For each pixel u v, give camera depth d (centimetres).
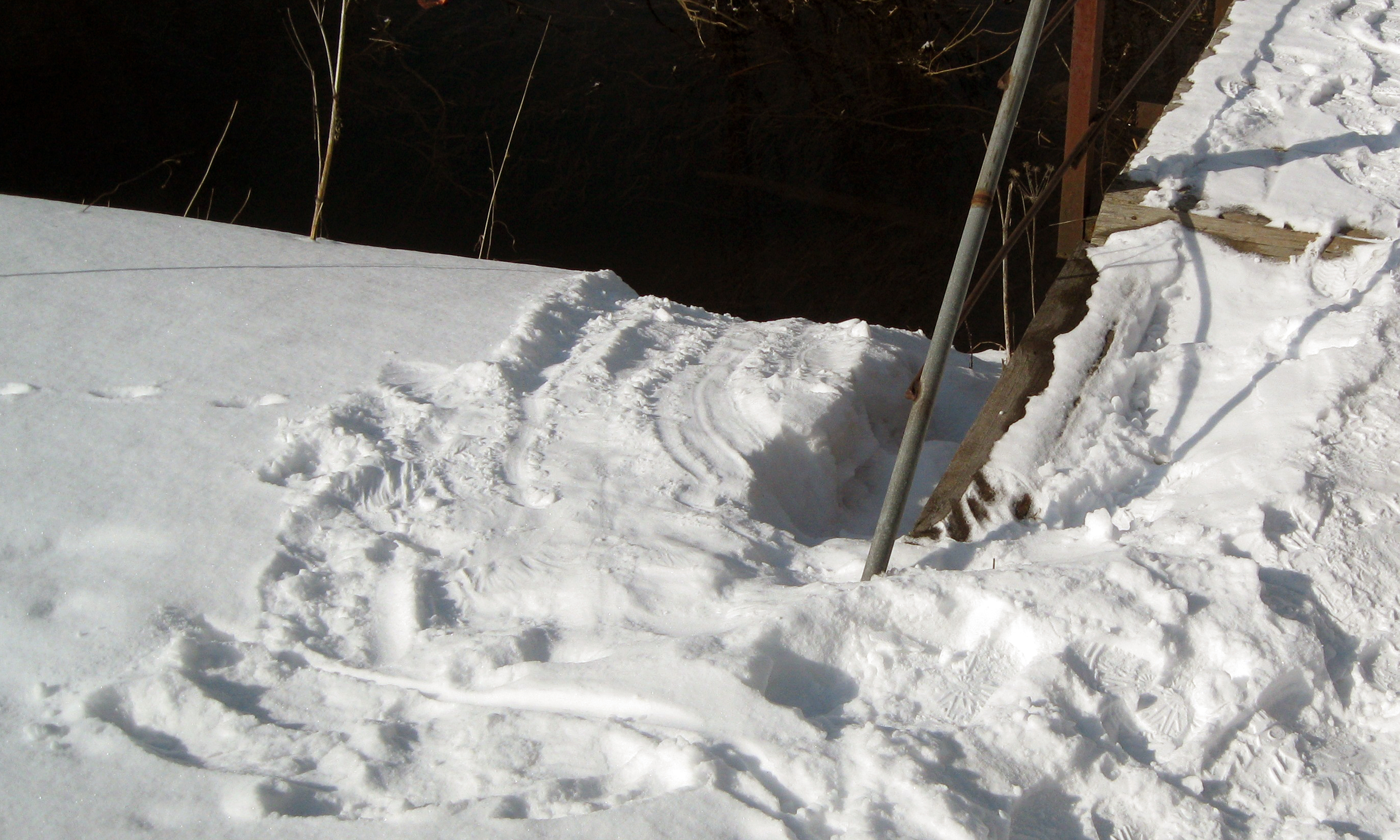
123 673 225
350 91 786
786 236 718
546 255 689
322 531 271
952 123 812
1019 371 327
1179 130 409
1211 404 305
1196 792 194
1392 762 201
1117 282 348
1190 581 224
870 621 226
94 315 362
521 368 354
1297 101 426
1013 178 591
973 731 199
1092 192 705
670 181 762
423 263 443
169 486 282
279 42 812
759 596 241
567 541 267
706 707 203
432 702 217
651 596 244
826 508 334
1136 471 292
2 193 645
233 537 265
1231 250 352
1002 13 931
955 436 391
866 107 830
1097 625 216
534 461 303
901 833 179
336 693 222
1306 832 186
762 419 331
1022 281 663
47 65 748
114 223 434
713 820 179
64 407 312
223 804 189
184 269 403
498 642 229
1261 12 507
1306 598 229
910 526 336
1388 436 272
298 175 718
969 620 225
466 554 265
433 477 294
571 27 883
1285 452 270
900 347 415
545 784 189
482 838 177
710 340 395
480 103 794
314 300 392
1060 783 194
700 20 871
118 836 185
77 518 268
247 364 343
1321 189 364
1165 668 211
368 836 180
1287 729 207
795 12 896
